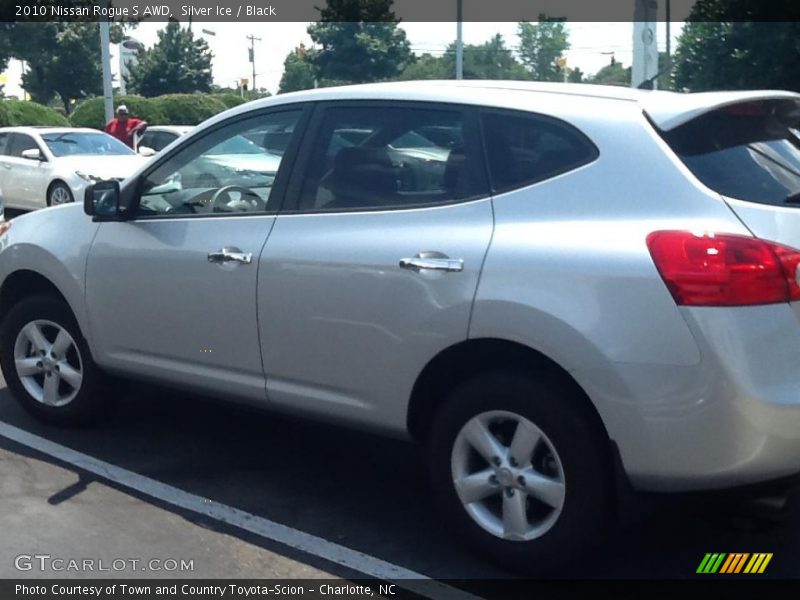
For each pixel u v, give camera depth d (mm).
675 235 3596
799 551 4363
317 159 4648
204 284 4836
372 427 4395
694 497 3688
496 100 4223
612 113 3959
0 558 4242
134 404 6234
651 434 3594
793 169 3982
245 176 4859
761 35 11961
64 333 5613
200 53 40812
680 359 3529
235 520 4652
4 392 6453
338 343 4383
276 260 4559
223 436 5738
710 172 3770
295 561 4270
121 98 30672
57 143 16406
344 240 4375
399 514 4750
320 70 28094
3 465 5246
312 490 5016
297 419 4723
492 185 4117
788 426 3545
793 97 4250
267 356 4664
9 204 16531
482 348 3994
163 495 4914
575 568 4176
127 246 5164
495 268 3906
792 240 3635
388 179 4414
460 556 4328
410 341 4137
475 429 4070
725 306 3506
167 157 5195
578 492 3809
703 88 12680
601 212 3816
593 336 3648
